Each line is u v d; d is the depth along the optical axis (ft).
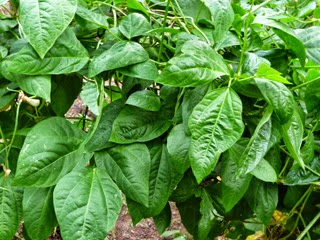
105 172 1.53
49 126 1.54
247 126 1.71
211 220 1.92
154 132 1.61
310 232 2.22
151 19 1.84
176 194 1.85
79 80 1.81
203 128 1.37
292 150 1.54
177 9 1.90
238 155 1.57
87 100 1.53
